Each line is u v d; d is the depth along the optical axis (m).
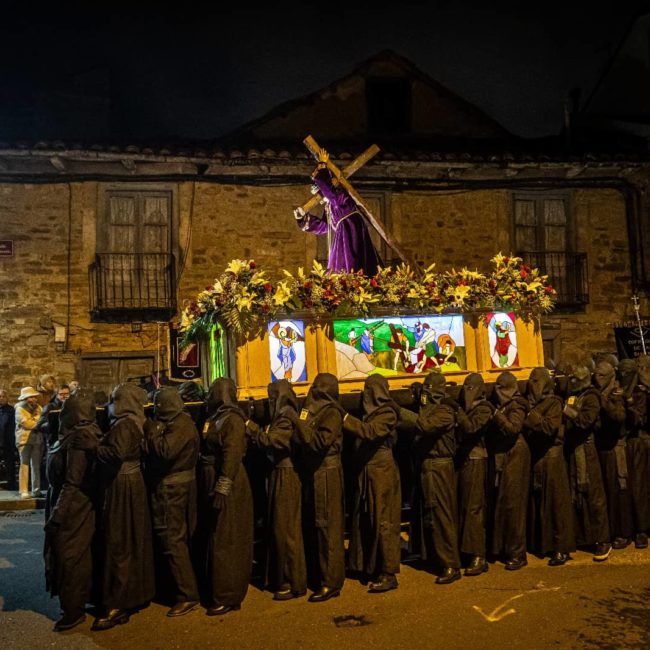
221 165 11.09
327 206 6.88
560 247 12.48
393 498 5.20
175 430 4.82
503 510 5.59
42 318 10.95
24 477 9.20
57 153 10.23
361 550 5.26
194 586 4.84
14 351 10.88
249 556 4.93
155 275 11.26
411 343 6.16
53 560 4.65
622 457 6.06
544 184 12.30
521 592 5.04
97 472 4.78
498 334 6.56
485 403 5.48
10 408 10.04
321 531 5.02
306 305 5.75
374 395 5.22
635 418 6.02
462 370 6.33
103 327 11.09
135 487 4.73
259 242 11.52
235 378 5.61
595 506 5.81
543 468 5.70
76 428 4.75
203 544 5.09
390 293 6.01
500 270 6.65
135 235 11.32
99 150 10.36
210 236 11.41
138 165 11.12
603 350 12.28
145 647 4.29
